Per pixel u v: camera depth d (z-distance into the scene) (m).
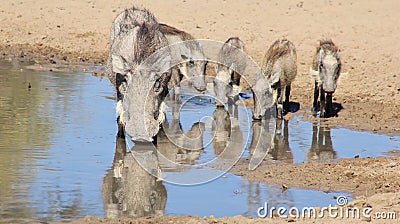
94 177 39.84
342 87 70.31
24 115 53.59
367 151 48.44
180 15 99.31
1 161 41.97
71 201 35.69
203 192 38.16
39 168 40.97
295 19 98.44
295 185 39.66
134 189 37.94
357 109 62.47
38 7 101.94
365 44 87.31
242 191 38.41
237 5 104.62
